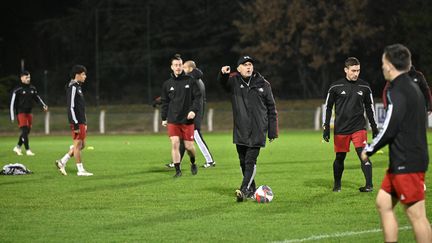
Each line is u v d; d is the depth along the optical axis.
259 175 30.84
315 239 16.62
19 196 24.33
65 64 118.38
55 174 31.97
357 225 18.38
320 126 84.56
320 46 99.62
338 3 99.06
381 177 29.42
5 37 121.62
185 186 26.86
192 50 115.06
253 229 17.89
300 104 97.00
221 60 115.31
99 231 17.86
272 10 100.25
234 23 103.81
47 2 129.88
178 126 29.55
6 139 69.50
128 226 18.50
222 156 42.12
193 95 29.11
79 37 118.81
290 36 100.06
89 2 118.94
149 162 38.25
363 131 24.36
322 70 101.31
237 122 22.12
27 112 44.38
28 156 43.78
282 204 21.98
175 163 30.00
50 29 122.25
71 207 21.81
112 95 107.00
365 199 22.91
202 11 116.31
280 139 60.94
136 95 106.69
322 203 22.12
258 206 21.61
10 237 17.25
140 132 81.50
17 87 43.97
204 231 17.72
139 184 27.67
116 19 116.69
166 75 110.31
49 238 17.09
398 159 13.27
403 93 13.16
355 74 24.06
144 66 109.75
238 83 22.14
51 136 75.75
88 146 53.50
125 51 113.00
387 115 13.21
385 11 98.56
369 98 24.28
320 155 42.12
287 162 37.41
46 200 23.31
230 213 20.38
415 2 97.94
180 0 117.50
